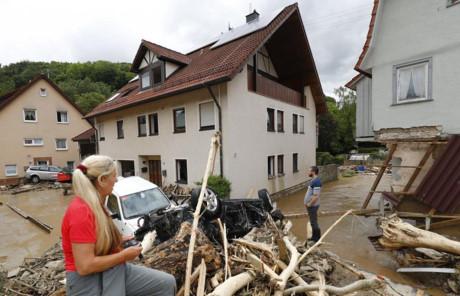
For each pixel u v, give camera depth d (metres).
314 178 6.01
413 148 7.82
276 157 13.06
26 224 9.98
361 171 23.14
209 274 3.54
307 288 3.25
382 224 5.20
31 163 22.91
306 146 16.58
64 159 24.84
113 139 16.58
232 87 10.08
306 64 14.91
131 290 2.03
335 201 11.47
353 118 37.84
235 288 3.05
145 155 14.02
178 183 11.94
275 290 3.14
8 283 4.43
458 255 4.23
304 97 16.22
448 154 6.46
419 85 7.73
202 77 10.45
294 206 10.95
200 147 10.88
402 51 7.97
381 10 8.34
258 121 11.64
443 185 6.35
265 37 10.75
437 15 7.22
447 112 7.09
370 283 3.30
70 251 1.79
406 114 7.95
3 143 21.47
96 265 1.68
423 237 4.36
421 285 4.17
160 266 3.22
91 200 1.78
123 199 6.00
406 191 7.20
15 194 16.81
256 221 5.73
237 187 10.30
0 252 7.12
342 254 5.48
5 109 21.64
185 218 4.74
